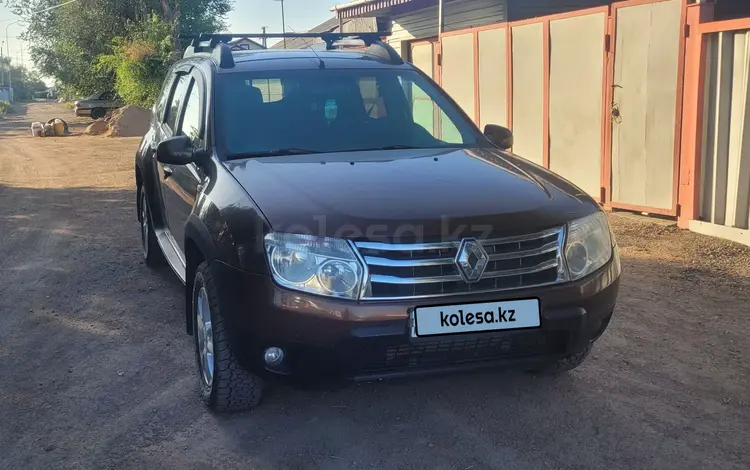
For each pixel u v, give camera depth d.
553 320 3.19
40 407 3.84
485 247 3.12
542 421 3.59
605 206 8.40
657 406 3.74
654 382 4.02
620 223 7.68
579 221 3.36
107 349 4.61
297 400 3.83
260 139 4.20
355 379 3.12
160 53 27.59
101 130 26.50
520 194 3.42
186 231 3.86
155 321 5.09
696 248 6.60
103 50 34.16
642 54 7.70
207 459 3.29
